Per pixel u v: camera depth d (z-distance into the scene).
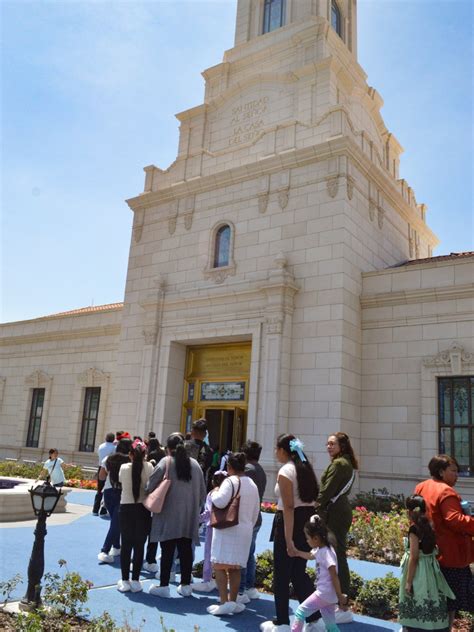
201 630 6.04
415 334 17.17
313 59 22.50
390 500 15.53
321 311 17.38
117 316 25.55
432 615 5.14
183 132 25.27
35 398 28.44
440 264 17.16
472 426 15.77
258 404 17.45
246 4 26.94
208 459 11.23
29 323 29.61
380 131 25.73
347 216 17.91
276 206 19.31
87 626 5.64
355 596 7.53
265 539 11.40
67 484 19.89
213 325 19.50
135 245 23.42
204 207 21.52
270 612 6.87
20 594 6.93
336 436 7.09
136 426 20.67
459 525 5.37
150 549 8.77
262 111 23.00
